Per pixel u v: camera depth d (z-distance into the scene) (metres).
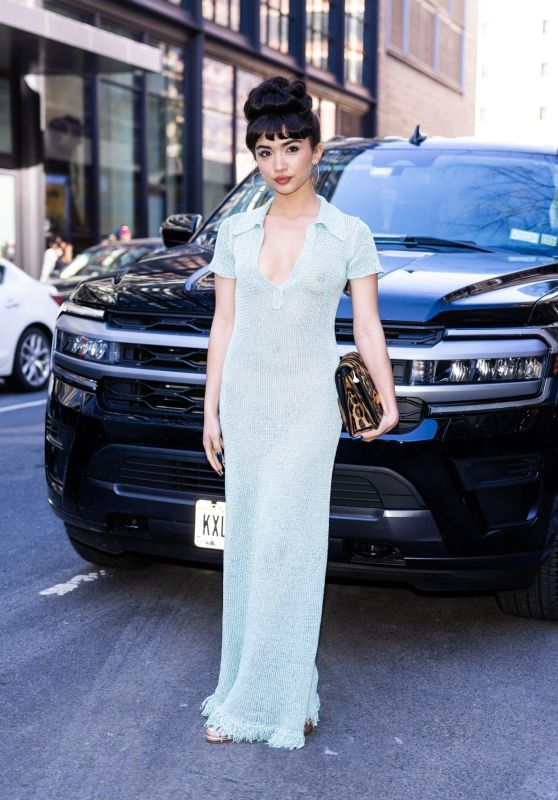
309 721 3.13
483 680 3.56
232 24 25.36
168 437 3.62
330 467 2.96
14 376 10.91
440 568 3.54
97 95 20.67
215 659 3.69
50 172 19.69
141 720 3.20
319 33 30.41
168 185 23.28
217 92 24.91
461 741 3.11
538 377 3.58
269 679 3.01
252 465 2.95
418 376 3.46
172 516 3.68
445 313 3.52
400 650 3.83
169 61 23.03
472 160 5.26
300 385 2.88
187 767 2.90
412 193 5.03
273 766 2.92
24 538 5.27
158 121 22.80
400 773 2.90
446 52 44.09
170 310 3.70
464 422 3.46
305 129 2.76
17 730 3.12
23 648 3.78
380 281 3.78
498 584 3.66
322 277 2.83
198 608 4.22
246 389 2.91
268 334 2.87
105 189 21.16
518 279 3.96
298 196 2.86
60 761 2.93
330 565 3.60
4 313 10.68
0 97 18.23
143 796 2.74
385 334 3.53
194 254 4.51
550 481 3.65
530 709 3.34
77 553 4.68
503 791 2.81
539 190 4.98
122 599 4.32
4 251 18.58
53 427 4.03
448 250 4.48
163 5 22.36
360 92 33.56
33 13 15.36
